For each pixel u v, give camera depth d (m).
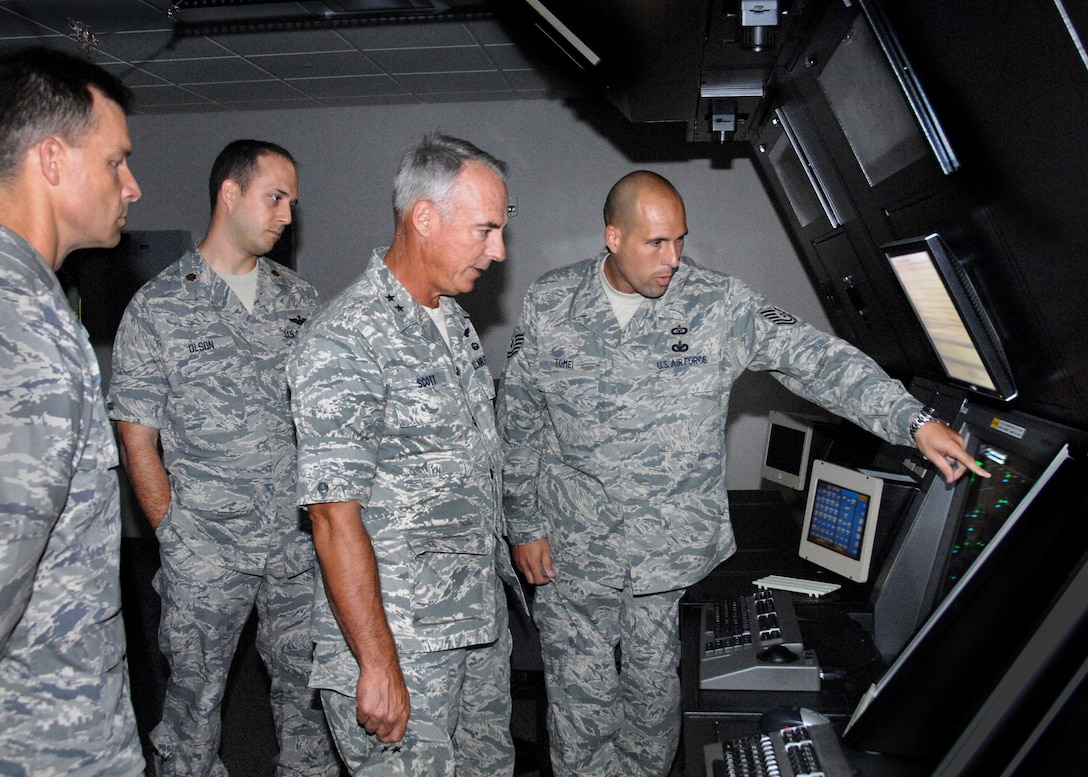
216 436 2.21
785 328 1.88
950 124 1.38
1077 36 0.93
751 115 2.50
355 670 1.58
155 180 5.45
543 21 1.93
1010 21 1.04
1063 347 1.33
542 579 2.20
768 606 1.88
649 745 2.17
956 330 1.71
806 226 2.91
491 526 1.73
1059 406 1.42
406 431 1.59
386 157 5.29
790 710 1.39
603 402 2.04
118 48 4.08
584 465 2.08
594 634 2.13
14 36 3.94
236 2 3.43
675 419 2.03
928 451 1.50
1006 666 0.89
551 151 5.11
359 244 5.36
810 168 2.42
